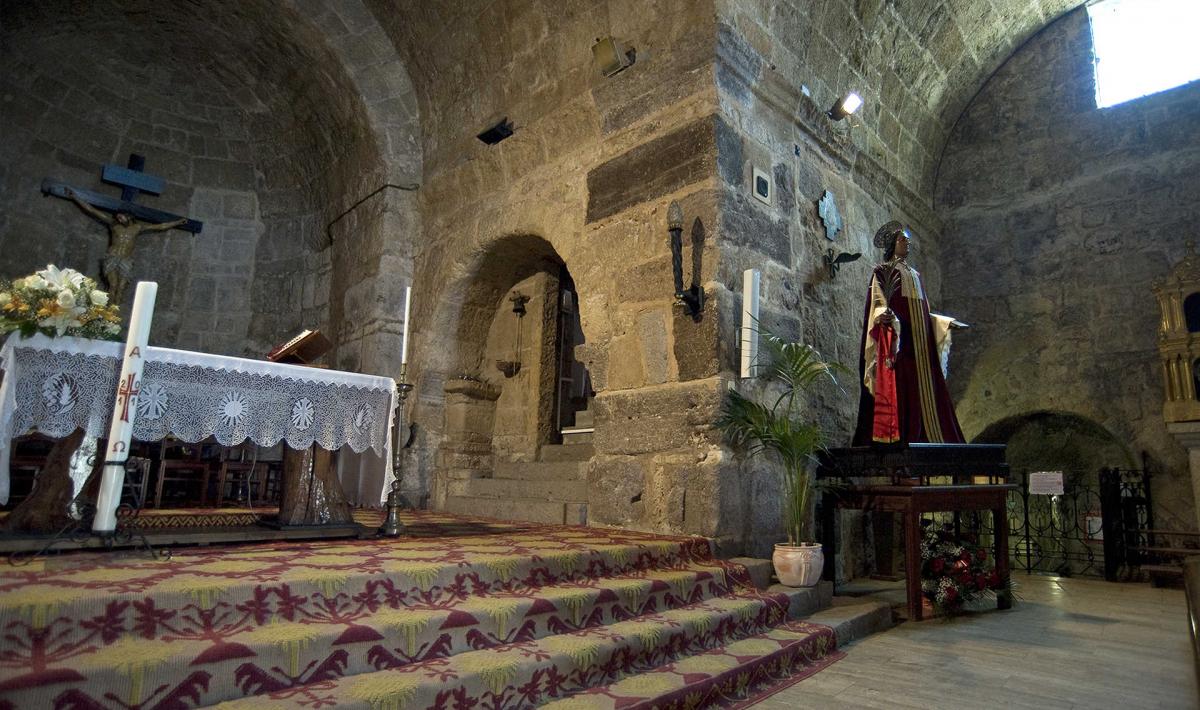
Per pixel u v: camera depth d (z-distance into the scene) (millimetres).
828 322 5645
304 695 2006
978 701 2727
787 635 3391
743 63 4910
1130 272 6684
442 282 6836
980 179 7797
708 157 4625
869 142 6668
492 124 6137
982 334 7512
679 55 4871
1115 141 6984
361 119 7285
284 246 8625
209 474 6820
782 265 5121
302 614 2391
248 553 3039
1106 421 6629
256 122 8391
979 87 7840
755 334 4461
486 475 6926
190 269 8289
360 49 7078
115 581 2246
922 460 4445
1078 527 7082
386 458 3881
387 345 7012
